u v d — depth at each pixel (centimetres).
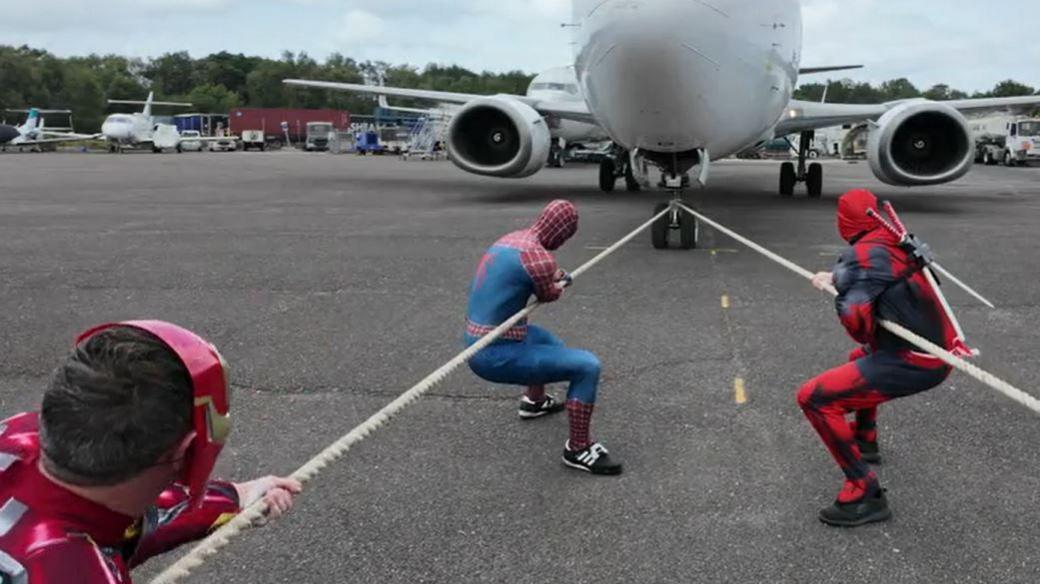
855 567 303
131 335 123
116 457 117
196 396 123
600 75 971
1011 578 295
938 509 347
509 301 388
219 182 2280
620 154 1864
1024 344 590
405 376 526
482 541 323
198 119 8106
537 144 1471
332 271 871
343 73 13825
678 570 302
